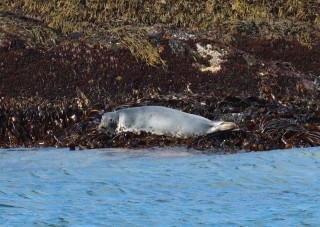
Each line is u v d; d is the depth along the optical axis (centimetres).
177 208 4300
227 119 6025
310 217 4125
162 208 4300
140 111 5925
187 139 5744
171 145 5722
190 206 4331
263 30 6969
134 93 6481
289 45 6894
